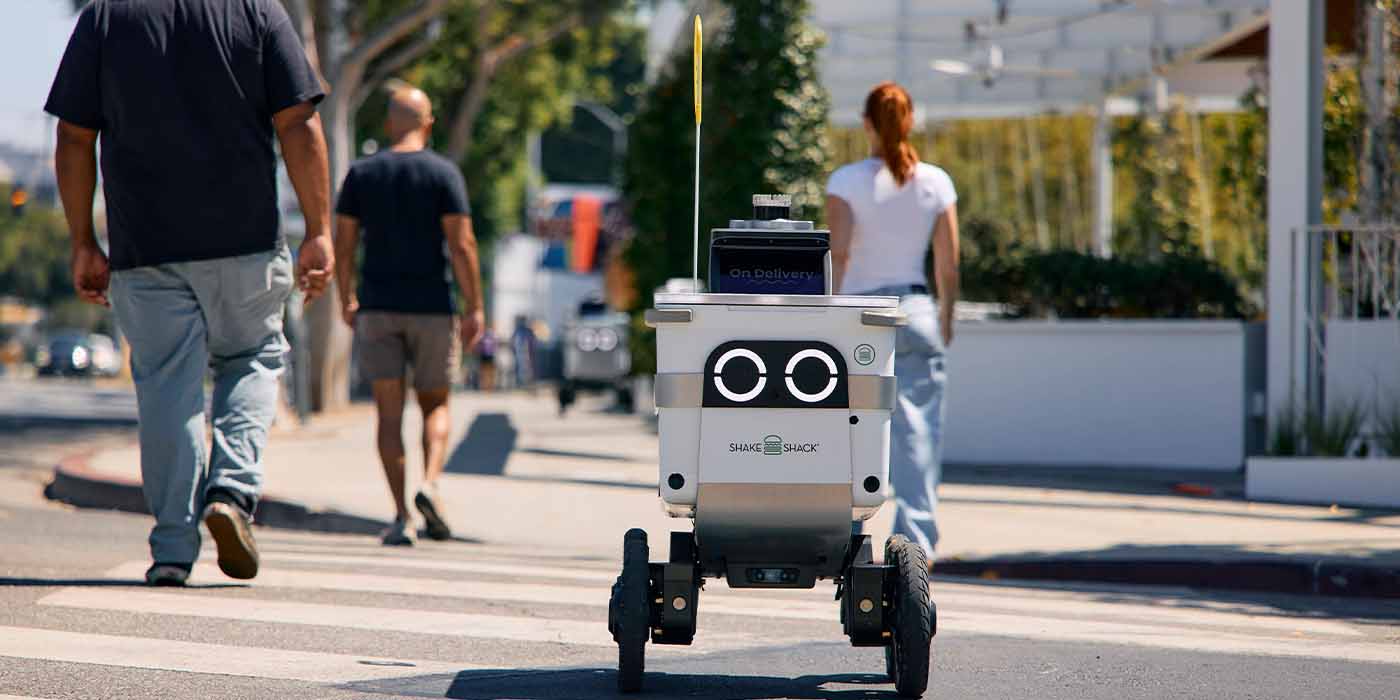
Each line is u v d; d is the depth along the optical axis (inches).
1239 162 2288.4
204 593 821.9
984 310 2114.9
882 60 2723.9
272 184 838.5
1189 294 1840.6
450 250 1146.0
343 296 1165.7
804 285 655.1
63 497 1480.1
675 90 2461.9
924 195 1007.0
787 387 595.5
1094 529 1223.5
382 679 632.4
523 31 4503.0
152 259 822.5
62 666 631.8
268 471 1555.1
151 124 807.7
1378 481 1418.6
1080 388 1822.1
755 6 2155.5
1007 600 925.2
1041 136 3838.6
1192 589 1023.6
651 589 621.9
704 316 596.4
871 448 598.2
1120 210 3602.4
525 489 1445.6
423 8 2913.4
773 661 700.0
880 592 611.8
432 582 899.4
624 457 1830.7
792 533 604.1
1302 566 1014.4
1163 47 2495.1
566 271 7475.4
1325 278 1713.8
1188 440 1803.6
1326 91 1717.5
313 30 2891.2
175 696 589.0
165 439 832.3
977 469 1761.8
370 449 1852.9
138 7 807.7
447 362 1150.3
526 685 631.8
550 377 5634.8
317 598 821.9
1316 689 662.5
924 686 613.3
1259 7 2187.5
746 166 2153.1
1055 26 2379.4
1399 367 1494.8
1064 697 636.1
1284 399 1573.6
